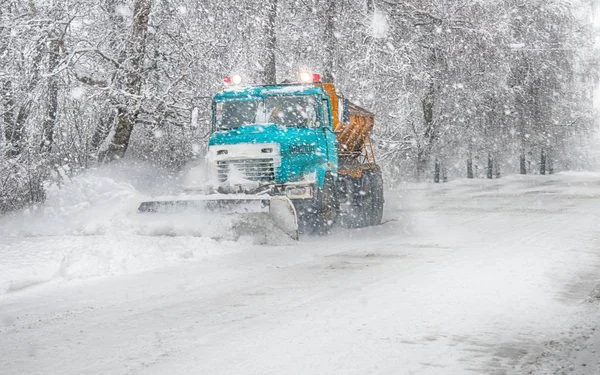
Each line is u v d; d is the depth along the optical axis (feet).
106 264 29.48
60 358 15.58
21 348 16.72
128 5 63.67
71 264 29.04
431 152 127.85
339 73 92.94
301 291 23.49
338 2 89.86
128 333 17.90
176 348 16.11
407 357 15.02
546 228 45.50
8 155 58.34
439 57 111.86
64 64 55.98
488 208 66.90
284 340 16.62
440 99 119.75
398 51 96.99
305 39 87.97
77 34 61.52
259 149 42.57
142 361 15.03
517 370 13.99
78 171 55.93
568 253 32.58
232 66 69.82
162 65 63.10
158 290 24.66
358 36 93.35
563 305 20.53
